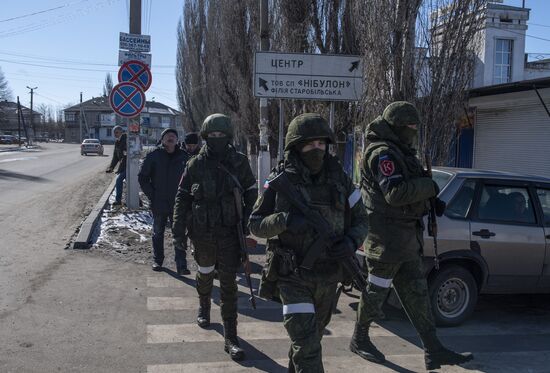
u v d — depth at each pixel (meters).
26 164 31.28
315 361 3.07
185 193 4.62
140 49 11.62
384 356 4.52
